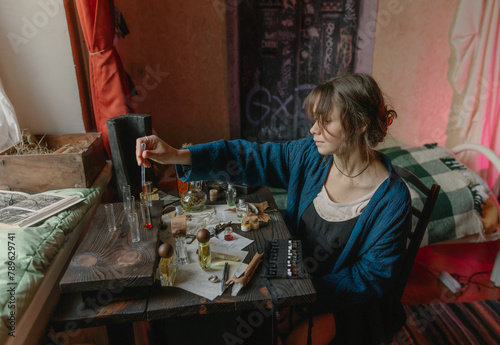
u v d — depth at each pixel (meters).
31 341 0.85
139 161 1.12
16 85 1.56
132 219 1.03
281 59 2.46
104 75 1.62
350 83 1.00
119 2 2.09
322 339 1.19
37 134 1.64
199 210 1.40
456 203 2.10
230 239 1.20
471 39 2.47
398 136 2.74
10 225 1.05
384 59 2.54
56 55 1.56
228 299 0.92
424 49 2.54
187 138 2.57
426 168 2.30
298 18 2.38
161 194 1.57
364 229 1.10
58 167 1.34
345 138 1.03
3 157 1.30
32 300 0.87
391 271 1.09
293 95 2.56
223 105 2.52
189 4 2.27
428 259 2.37
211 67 2.42
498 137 2.63
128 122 1.38
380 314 1.18
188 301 0.91
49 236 1.05
